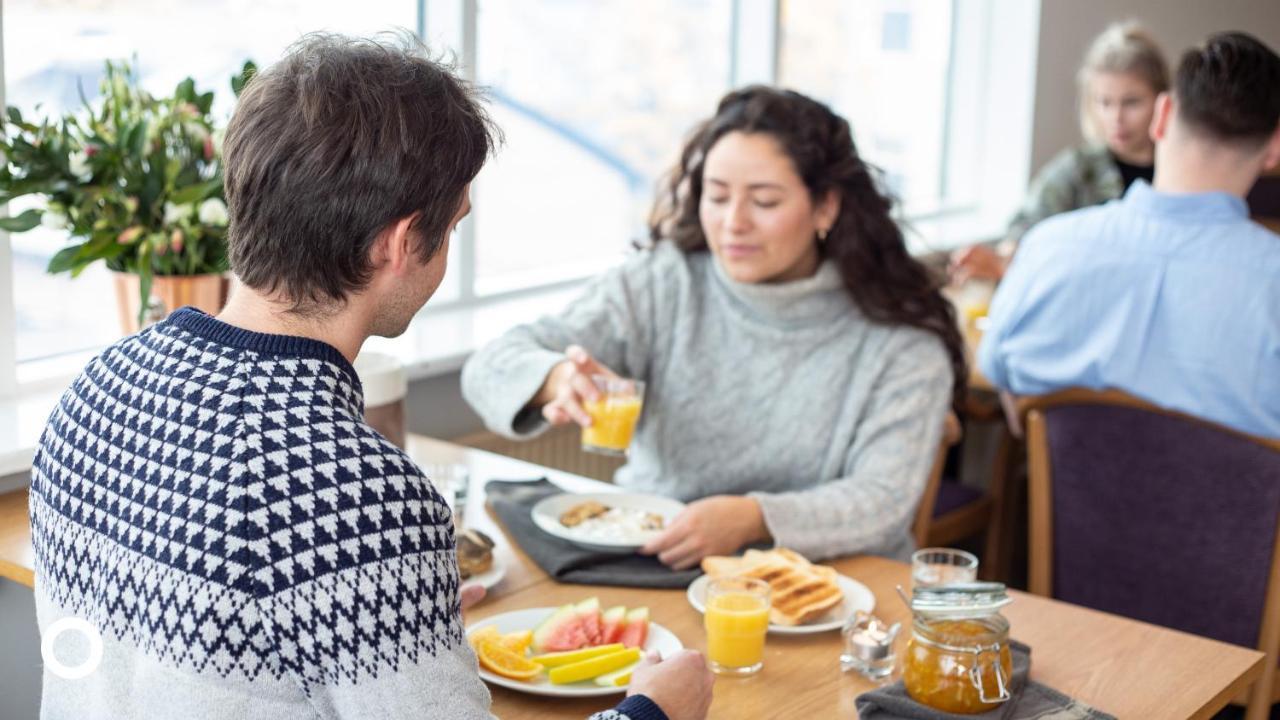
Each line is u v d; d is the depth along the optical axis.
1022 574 3.49
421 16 3.00
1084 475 2.29
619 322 2.14
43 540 0.99
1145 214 2.31
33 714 2.07
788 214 1.96
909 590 1.71
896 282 2.04
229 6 2.64
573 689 1.34
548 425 1.98
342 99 0.94
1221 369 2.21
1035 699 1.37
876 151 4.64
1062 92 4.95
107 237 1.97
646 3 3.60
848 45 4.36
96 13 2.41
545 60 3.35
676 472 2.13
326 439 0.92
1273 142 2.21
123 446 0.94
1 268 2.23
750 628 1.42
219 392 0.93
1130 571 2.28
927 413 2.00
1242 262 2.21
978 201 4.95
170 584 0.89
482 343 2.88
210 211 1.99
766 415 2.07
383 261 0.98
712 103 3.90
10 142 2.02
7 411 2.20
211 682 0.89
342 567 0.89
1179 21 5.51
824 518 1.82
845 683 1.42
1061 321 2.40
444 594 0.93
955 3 4.82
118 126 2.03
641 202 3.75
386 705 0.89
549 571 1.69
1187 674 1.47
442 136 0.97
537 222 3.44
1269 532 2.12
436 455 2.21
